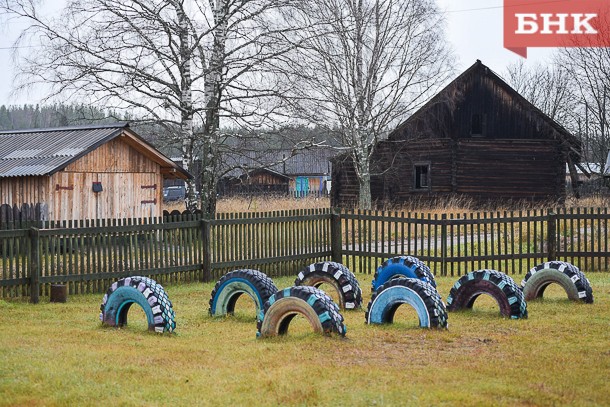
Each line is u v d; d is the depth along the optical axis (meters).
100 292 16.12
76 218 24.66
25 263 14.80
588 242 24.86
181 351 9.81
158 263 17.34
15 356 9.30
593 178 59.00
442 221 19.88
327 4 35.62
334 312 10.66
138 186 26.56
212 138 27.22
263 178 68.94
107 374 8.48
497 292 12.86
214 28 26.16
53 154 24.73
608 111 57.16
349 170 48.16
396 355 9.68
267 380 8.23
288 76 26.69
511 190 43.69
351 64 40.41
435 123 43.81
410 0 41.19
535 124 43.75
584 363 9.30
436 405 7.38
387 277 14.95
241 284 12.83
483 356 9.67
